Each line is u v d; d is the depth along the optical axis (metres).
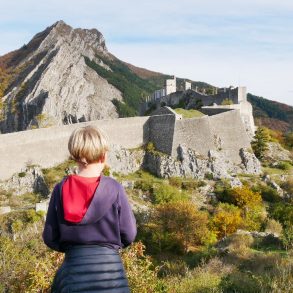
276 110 193.12
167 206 51.75
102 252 4.41
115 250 4.52
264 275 14.22
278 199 64.94
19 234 37.31
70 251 4.46
